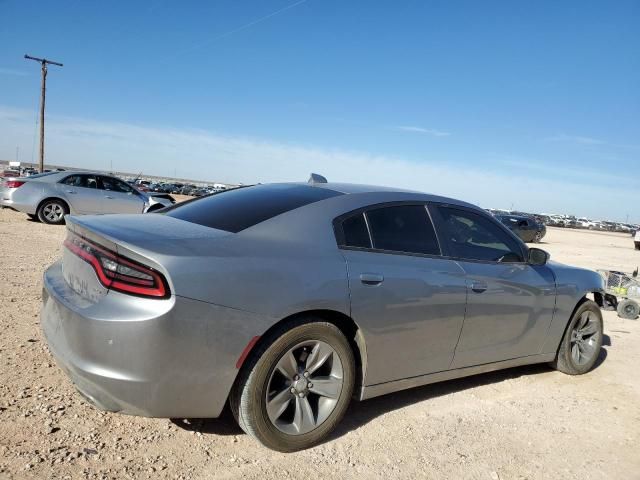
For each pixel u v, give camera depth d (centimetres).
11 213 1555
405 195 378
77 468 261
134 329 248
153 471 266
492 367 412
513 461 318
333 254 313
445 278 360
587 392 448
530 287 423
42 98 3675
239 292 269
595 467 321
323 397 310
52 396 332
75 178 1385
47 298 318
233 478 268
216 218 326
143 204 1491
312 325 294
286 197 350
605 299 550
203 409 270
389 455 308
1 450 268
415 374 356
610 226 10012
